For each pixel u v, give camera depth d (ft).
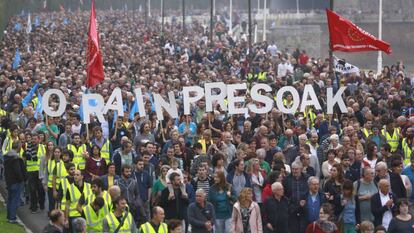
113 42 473.67
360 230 123.54
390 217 135.33
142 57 381.19
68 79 268.82
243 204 132.77
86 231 127.13
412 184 153.38
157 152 171.73
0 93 266.57
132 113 203.10
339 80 265.75
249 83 278.46
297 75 321.32
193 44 445.78
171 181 139.85
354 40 197.88
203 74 281.33
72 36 518.78
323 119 194.39
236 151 160.15
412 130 177.88
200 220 132.26
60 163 155.94
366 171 137.49
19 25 585.22
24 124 199.21
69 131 179.52
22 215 172.04
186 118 190.08
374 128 184.34
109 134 190.08
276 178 139.64
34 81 275.18
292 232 137.28
